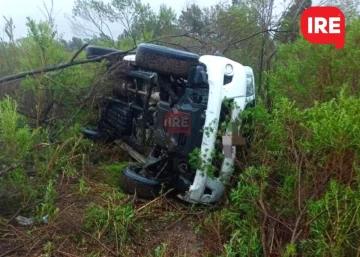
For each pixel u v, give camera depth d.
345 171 3.05
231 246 3.30
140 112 5.33
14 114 3.99
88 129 6.12
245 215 3.82
